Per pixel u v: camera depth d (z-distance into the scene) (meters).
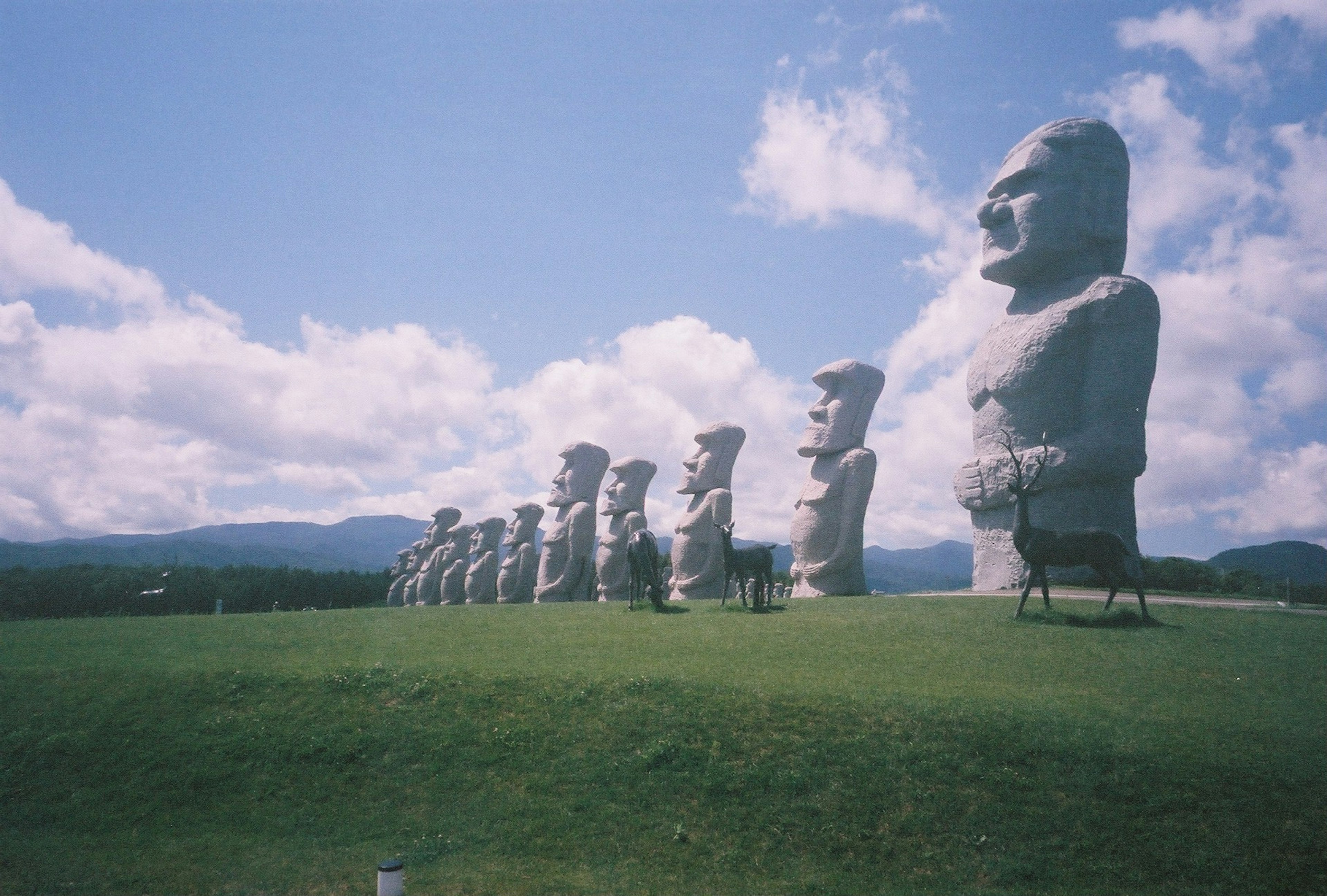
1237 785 11.21
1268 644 16.75
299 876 10.73
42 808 12.56
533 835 11.41
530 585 49.97
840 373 31.66
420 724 13.96
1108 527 25.61
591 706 14.08
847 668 15.68
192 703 14.97
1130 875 10.25
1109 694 14.08
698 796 11.91
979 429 28.44
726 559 23.62
